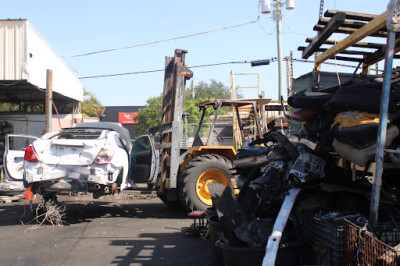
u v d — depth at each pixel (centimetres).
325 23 450
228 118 1398
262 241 335
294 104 452
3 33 1309
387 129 330
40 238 552
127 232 592
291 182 411
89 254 471
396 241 296
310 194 404
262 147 564
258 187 453
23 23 1312
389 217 342
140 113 3378
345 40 437
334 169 409
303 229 353
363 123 335
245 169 544
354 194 387
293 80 1021
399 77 489
